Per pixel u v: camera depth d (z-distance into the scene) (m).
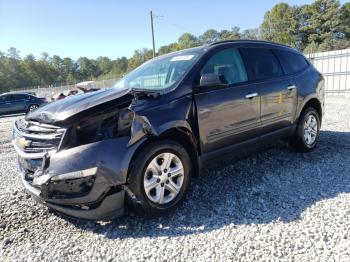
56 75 106.38
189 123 3.52
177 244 2.82
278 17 73.38
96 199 2.96
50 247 2.91
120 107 3.12
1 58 95.50
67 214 2.99
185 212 3.43
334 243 2.64
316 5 67.88
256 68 4.44
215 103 3.76
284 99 4.67
